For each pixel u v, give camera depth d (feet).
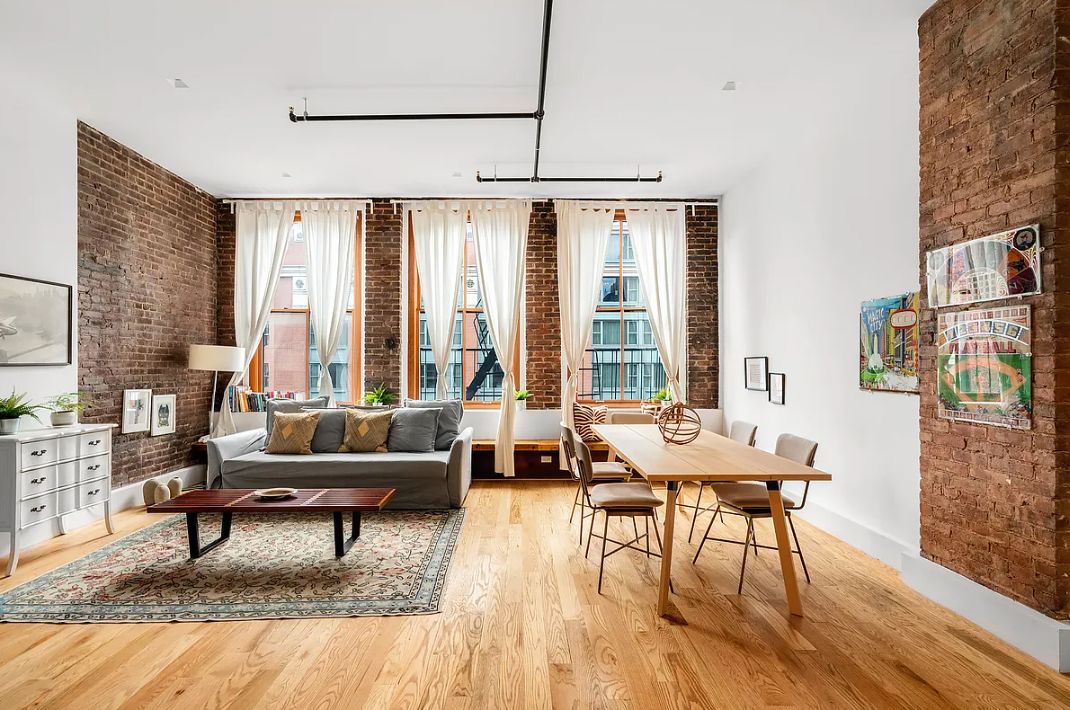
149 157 18.74
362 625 9.80
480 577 12.03
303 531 15.35
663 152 18.65
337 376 23.85
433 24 11.49
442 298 23.04
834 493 15.29
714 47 12.48
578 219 23.29
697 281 23.75
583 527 15.81
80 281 15.93
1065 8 8.52
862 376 13.96
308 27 11.58
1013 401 9.19
